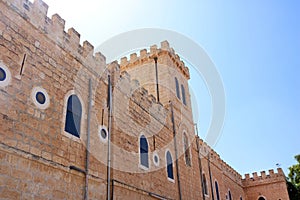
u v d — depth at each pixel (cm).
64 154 1276
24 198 1045
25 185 1062
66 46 1484
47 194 1137
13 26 1212
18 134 1095
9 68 1141
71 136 1347
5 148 1029
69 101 1404
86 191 1322
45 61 1327
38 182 1115
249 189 4594
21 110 1137
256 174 4634
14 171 1038
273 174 4506
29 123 1154
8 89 1109
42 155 1165
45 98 1266
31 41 1281
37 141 1163
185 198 2270
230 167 4234
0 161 1003
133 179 1711
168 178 2139
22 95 1160
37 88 1241
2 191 981
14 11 1236
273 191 4400
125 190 1603
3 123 1053
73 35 1555
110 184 1513
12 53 1173
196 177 2672
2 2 1192
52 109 1286
